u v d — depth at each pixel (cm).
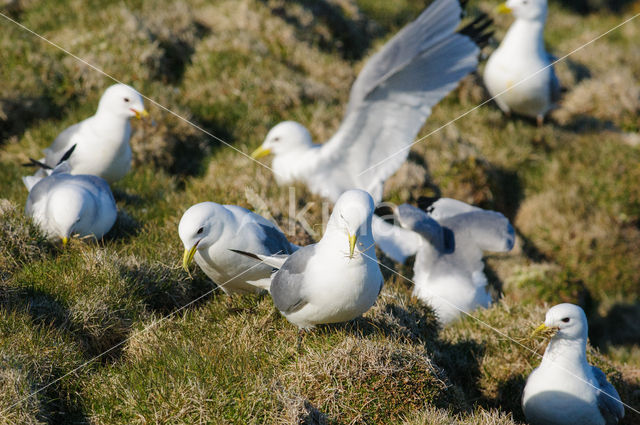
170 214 1097
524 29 1681
